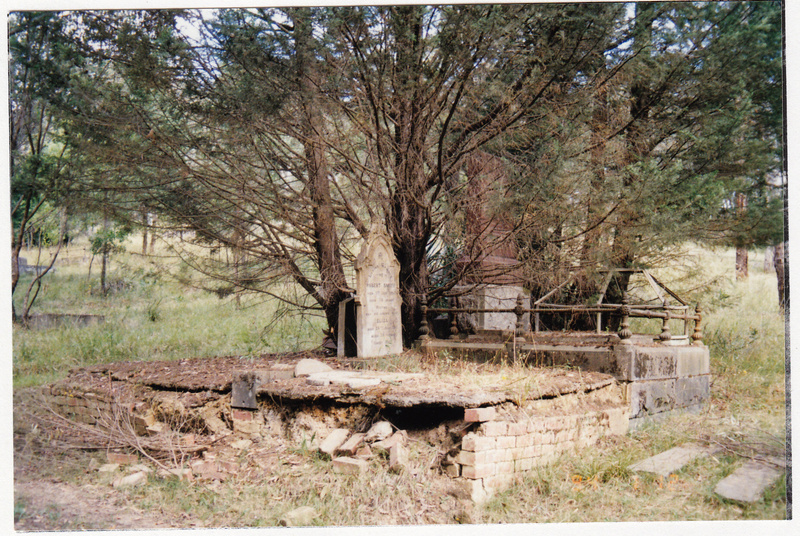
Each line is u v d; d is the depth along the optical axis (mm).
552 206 8633
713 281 12094
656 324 13117
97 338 11828
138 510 5469
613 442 6961
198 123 9062
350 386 6418
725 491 5527
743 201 10852
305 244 10570
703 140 9898
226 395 7316
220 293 10602
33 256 16406
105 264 15992
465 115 9289
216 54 8648
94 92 8578
